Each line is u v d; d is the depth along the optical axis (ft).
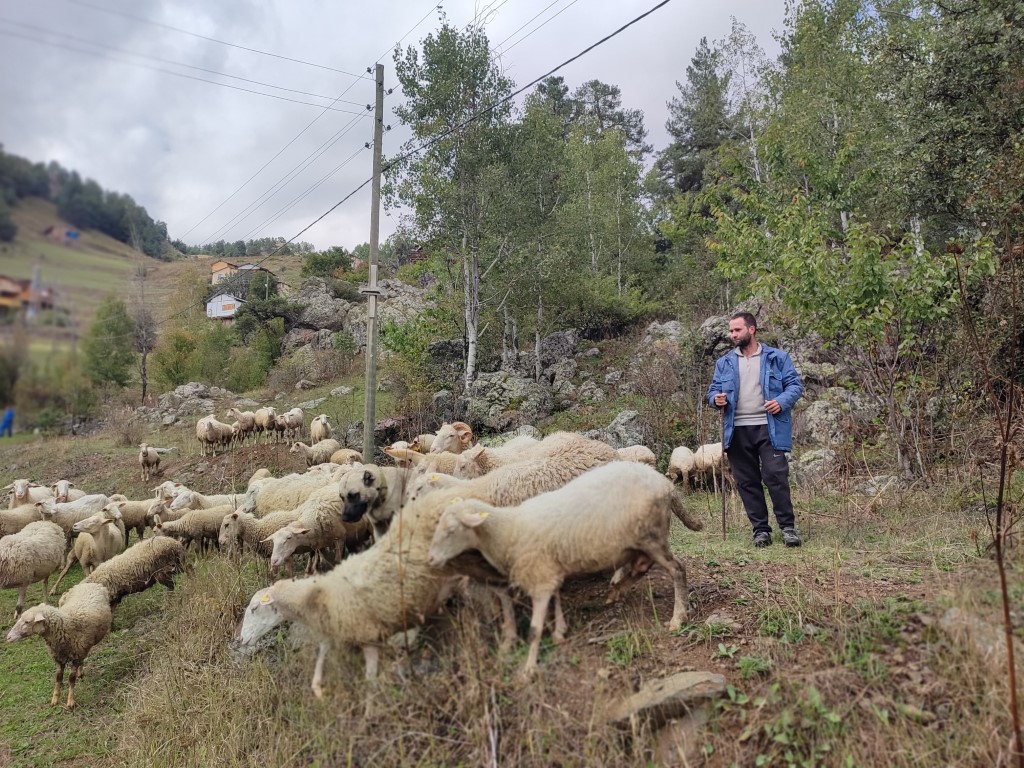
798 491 30.01
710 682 11.46
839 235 35.17
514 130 62.69
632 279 94.48
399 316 89.04
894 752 9.67
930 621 11.87
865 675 11.09
